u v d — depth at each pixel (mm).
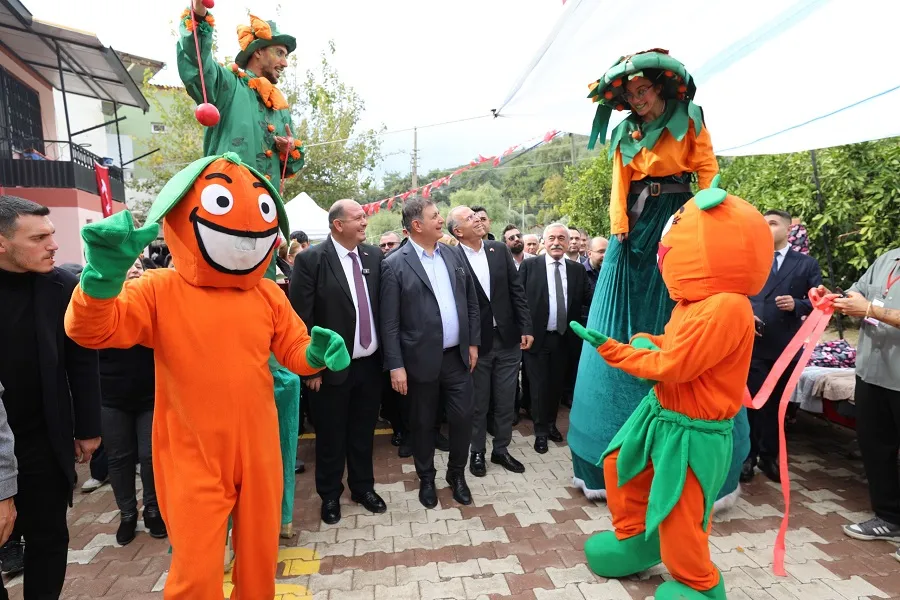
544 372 4625
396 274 3574
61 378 2361
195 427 1915
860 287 3266
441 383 3709
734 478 3418
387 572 2887
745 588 2691
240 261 1952
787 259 4039
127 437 3289
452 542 3186
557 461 4453
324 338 2027
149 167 16734
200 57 2557
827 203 6723
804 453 4527
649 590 2699
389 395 4891
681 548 2377
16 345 2232
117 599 2740
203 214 1889
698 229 2275
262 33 3033
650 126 3143
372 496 3654
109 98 12914
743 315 2219
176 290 1940
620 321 3373
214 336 1938
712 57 3955
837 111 4082
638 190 3369
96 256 1555
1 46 9883
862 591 2662
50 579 2346
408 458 4668
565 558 2992
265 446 2051
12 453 1841
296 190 17562
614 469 2678
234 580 2121
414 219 3621
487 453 4727
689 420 2354
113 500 3973
